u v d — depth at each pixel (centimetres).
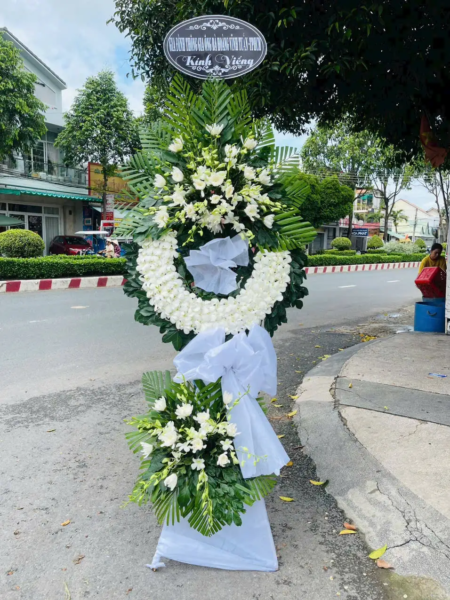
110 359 577
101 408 424
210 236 226
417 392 413
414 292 1401
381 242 3662
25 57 2105
